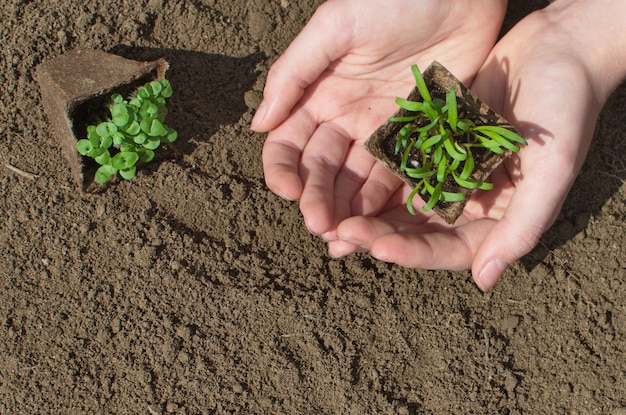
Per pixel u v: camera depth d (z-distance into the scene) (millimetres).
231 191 559
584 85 507
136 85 541
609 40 518
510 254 500
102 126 515
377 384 536
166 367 535
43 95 543
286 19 583
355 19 513
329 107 541
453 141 486
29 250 545
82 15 567
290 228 556
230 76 573
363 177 534
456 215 488
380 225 498
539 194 494
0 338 535
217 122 567
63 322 538
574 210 566
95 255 546
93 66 527
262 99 571
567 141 495
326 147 534
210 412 530
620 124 577
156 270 544
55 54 563
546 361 545
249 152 566
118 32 568
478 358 542
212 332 540
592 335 550
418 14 517
